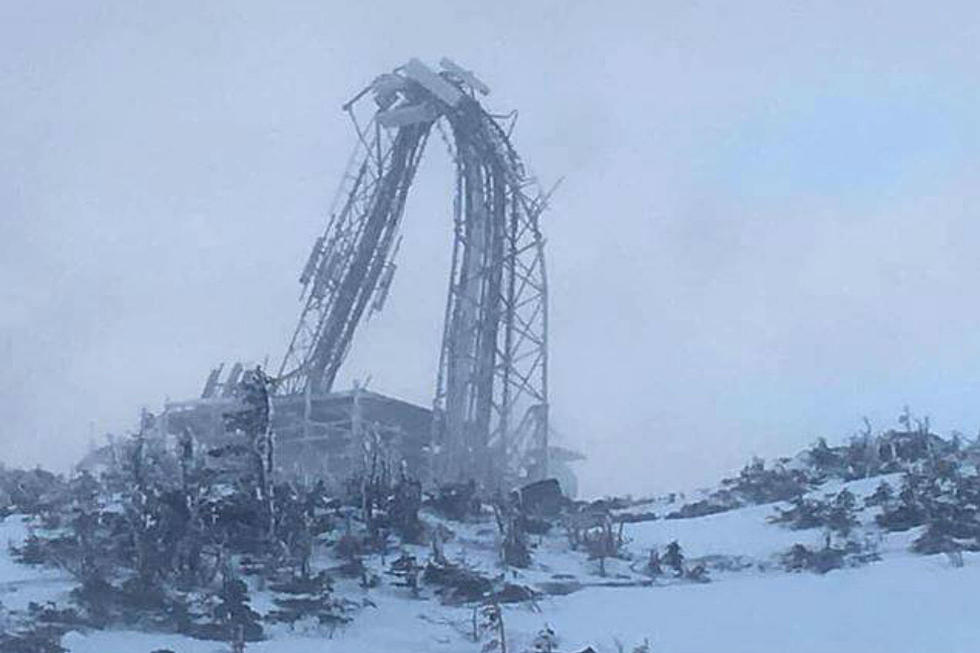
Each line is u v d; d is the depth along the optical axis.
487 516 44.03
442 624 31.53
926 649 28.41
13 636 27.39
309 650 28.94
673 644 29.64
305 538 35.97
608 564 38.53
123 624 29.62
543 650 29.11
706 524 44.50
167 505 35.12
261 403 39.41
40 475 47.97
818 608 32.50
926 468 46.31
